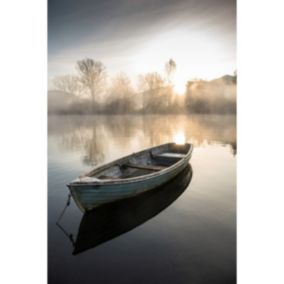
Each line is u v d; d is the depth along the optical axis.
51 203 2.92
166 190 3.20
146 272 2.03
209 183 3.14
